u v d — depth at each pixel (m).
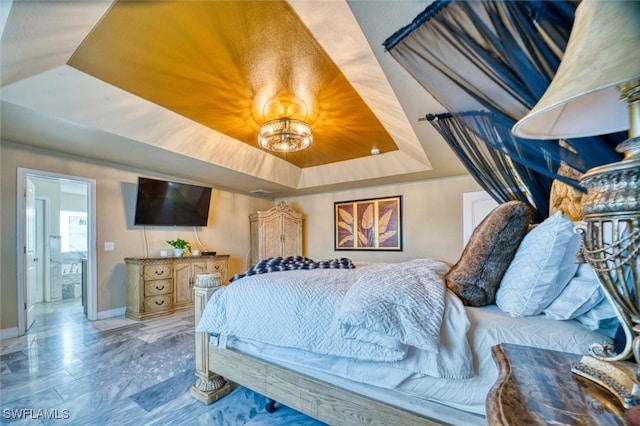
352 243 5.64
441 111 2.00
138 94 2.61
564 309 1.14
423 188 4.95
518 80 1.09
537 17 0.89
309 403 1.46
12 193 3.12
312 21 1.49
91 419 1.69
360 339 1.23
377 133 3.52
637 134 0.64
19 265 3.16
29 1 1.33
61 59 2.06
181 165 4.00
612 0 0.60
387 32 1.26
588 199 0.71
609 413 0.58
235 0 1.55
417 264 1.84
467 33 1.07
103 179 3.84
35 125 2.64
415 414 1.18
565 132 0.89
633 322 0.67
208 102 2.77
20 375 2.22
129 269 3.93
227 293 1.80
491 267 1.34
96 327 3.42
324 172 5.18
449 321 1.20
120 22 1.71
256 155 4.37
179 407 1.82
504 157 1.90
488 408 0.63
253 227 5.84
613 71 0.57
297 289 1.57
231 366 1.80
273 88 2.47
